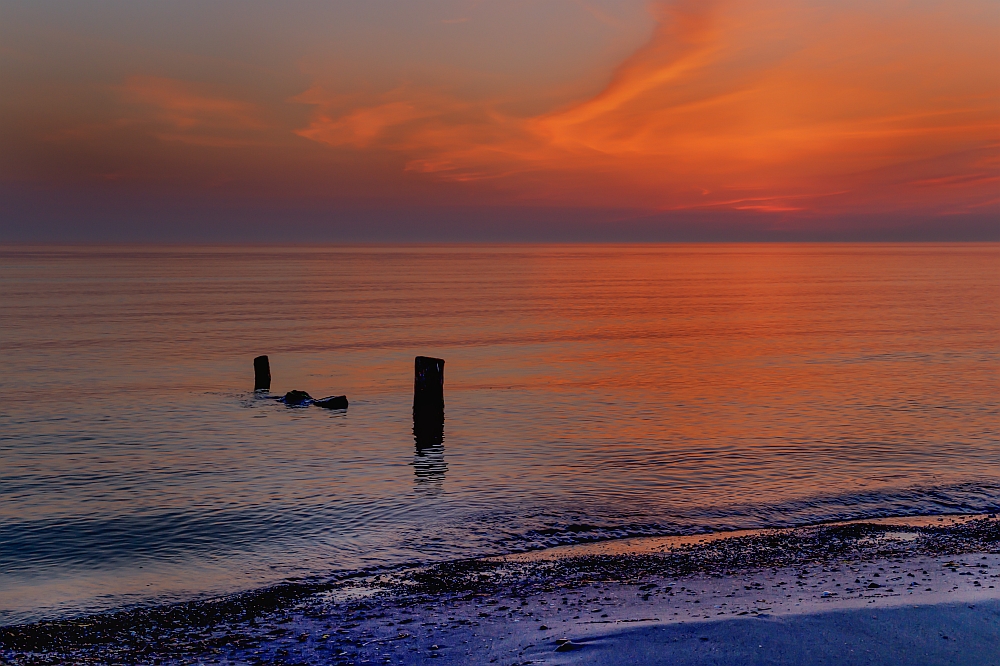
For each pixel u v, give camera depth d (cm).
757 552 1623
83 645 1218
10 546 1772
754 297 11481
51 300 9900
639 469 2417
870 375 4434
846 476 2297
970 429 2958
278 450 2728
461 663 1069
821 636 1063
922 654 1008
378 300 10462
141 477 2372
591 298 11212
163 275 16912
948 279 16700
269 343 5891
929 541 1677
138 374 4462
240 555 1698
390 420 3241
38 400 3684
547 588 1421
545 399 3706
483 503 2067
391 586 1477
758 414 3309
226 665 1115
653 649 1045
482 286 14038
